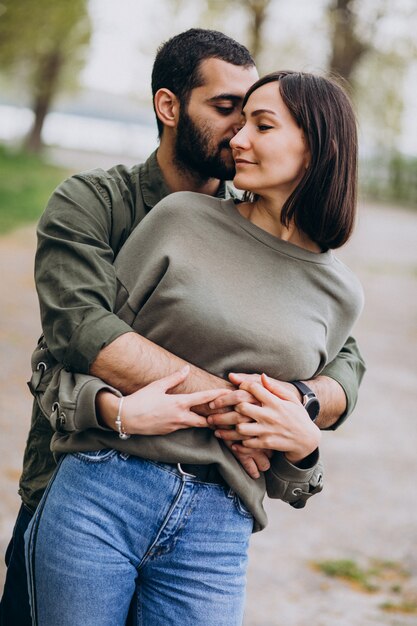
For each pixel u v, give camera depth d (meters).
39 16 18.55
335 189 1.92
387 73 18.84
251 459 1.94
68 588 1.86
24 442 4.91
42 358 2.08
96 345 1.85
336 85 1.96
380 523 4.61
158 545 1.90
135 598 1.99
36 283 2.02
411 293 12.47
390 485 5.15
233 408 1.90
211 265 1.92
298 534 4.38
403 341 9.34
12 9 17.91
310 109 1.90
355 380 2.24
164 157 2.22
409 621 3.62
